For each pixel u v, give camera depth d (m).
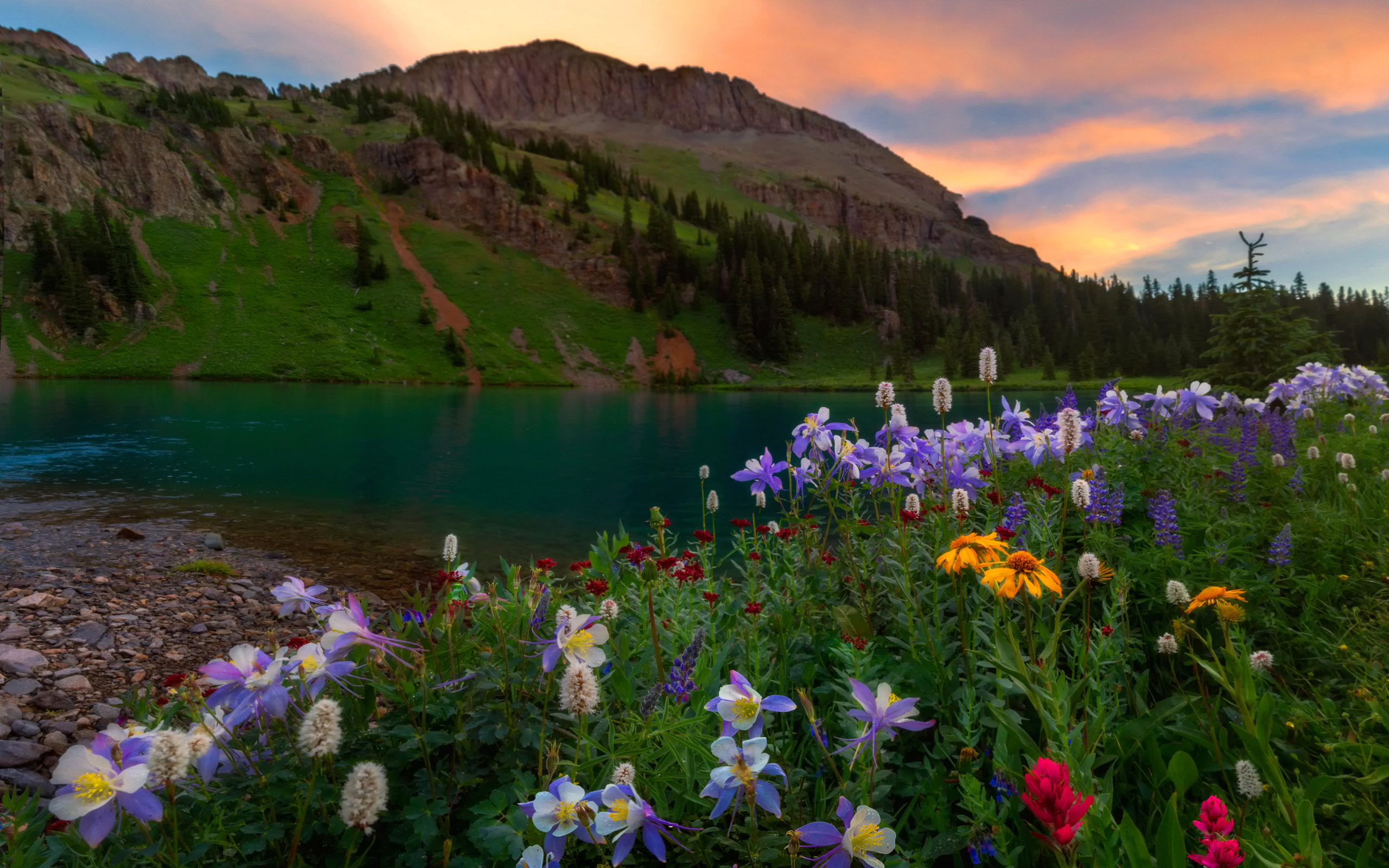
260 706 2.00
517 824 1.85
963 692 2.35
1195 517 3.83
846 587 3.89
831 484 4.02
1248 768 1.70
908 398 86.38
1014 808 1.87
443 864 1.91
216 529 13.69
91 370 97.31
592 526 14.55
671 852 1.95
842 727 2.30
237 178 159.38
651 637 2.97
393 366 118.69
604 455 29.09
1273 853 1.57
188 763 1.63
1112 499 3.35
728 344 152.75
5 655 5.73
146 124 160.38
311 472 22.59
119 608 7.61
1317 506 4.01
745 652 2.81
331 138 198.00
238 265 136.25
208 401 59.78
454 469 24.05
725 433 41.06
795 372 145.62
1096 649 2.44
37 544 11.05
